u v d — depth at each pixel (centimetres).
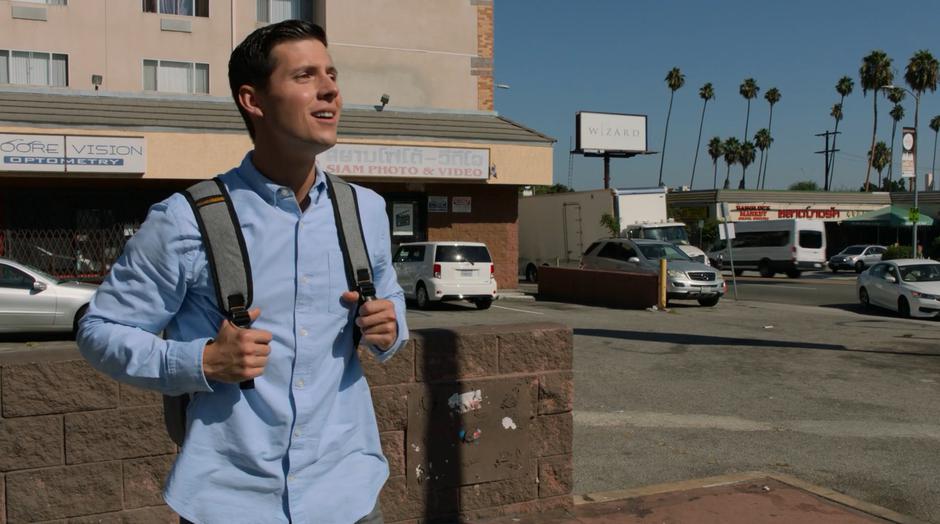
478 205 2364
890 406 848
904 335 1454
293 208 199
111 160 1906
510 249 2398
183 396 207
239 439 192
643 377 1007
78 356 369
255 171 201
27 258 2009
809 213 5197
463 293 1897
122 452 376
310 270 198
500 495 448
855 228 5331
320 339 199
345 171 2112
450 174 2211
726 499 502
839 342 1343
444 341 429
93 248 2075
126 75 2281
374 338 201
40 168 1847
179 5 2339
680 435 718
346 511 203
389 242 227
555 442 462
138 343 187
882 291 2005
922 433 731
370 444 219
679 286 2052
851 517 473
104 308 193
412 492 425
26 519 361
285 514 196
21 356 366
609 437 708
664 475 596
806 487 530
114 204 2094
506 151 2275
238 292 192
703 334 1438
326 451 202
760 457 648
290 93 191
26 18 2191
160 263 191
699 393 909
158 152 1953
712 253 4169
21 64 2194
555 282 2317
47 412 363
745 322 1673
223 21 2372
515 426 449
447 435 431
